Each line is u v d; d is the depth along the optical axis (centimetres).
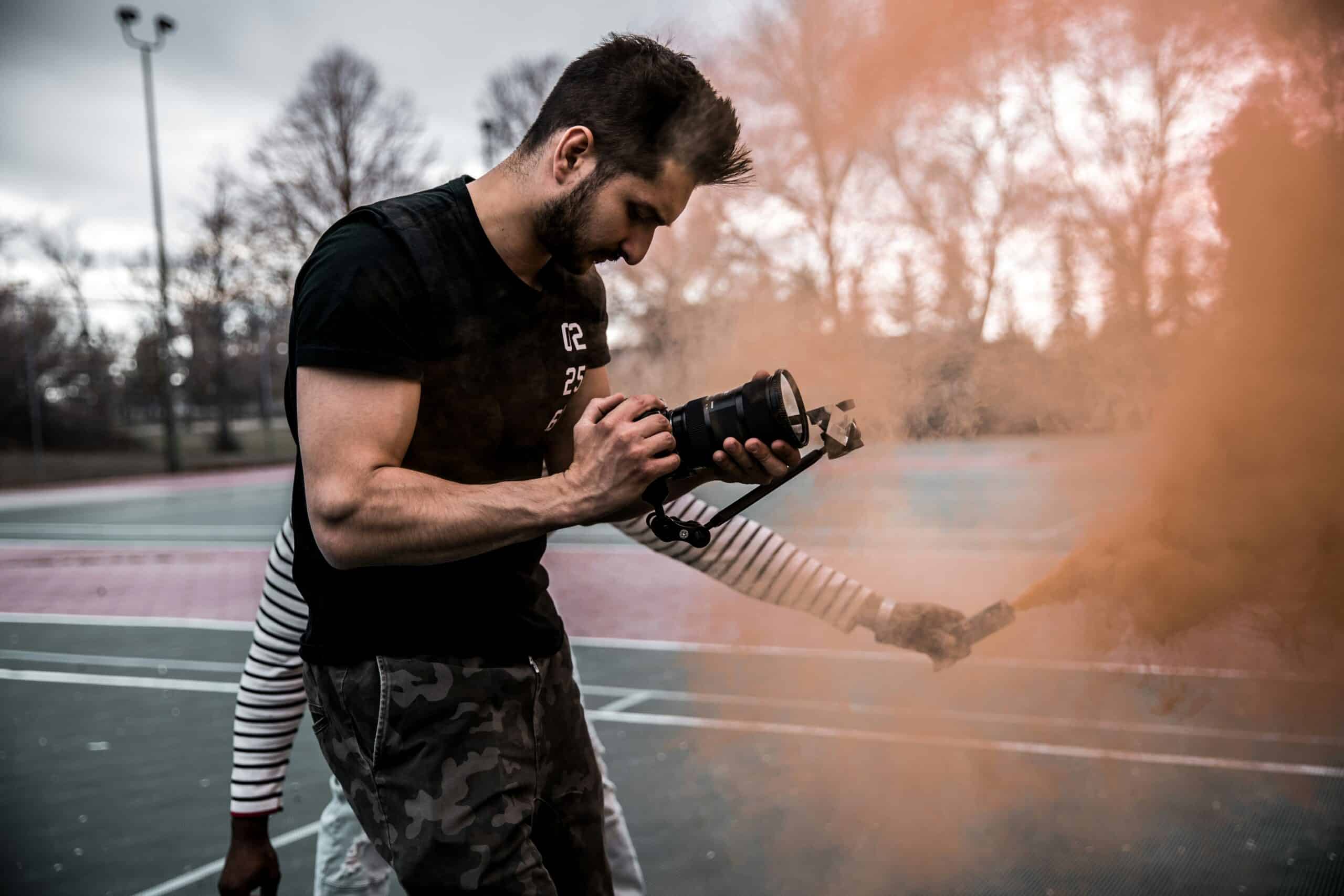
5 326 2556
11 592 756
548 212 123
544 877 130
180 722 393
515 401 133
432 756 127
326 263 119
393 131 2312
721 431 124
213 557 922
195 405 3012
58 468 2370
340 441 117
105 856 263
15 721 400
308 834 275
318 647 132
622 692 406
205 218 2462
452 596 131
